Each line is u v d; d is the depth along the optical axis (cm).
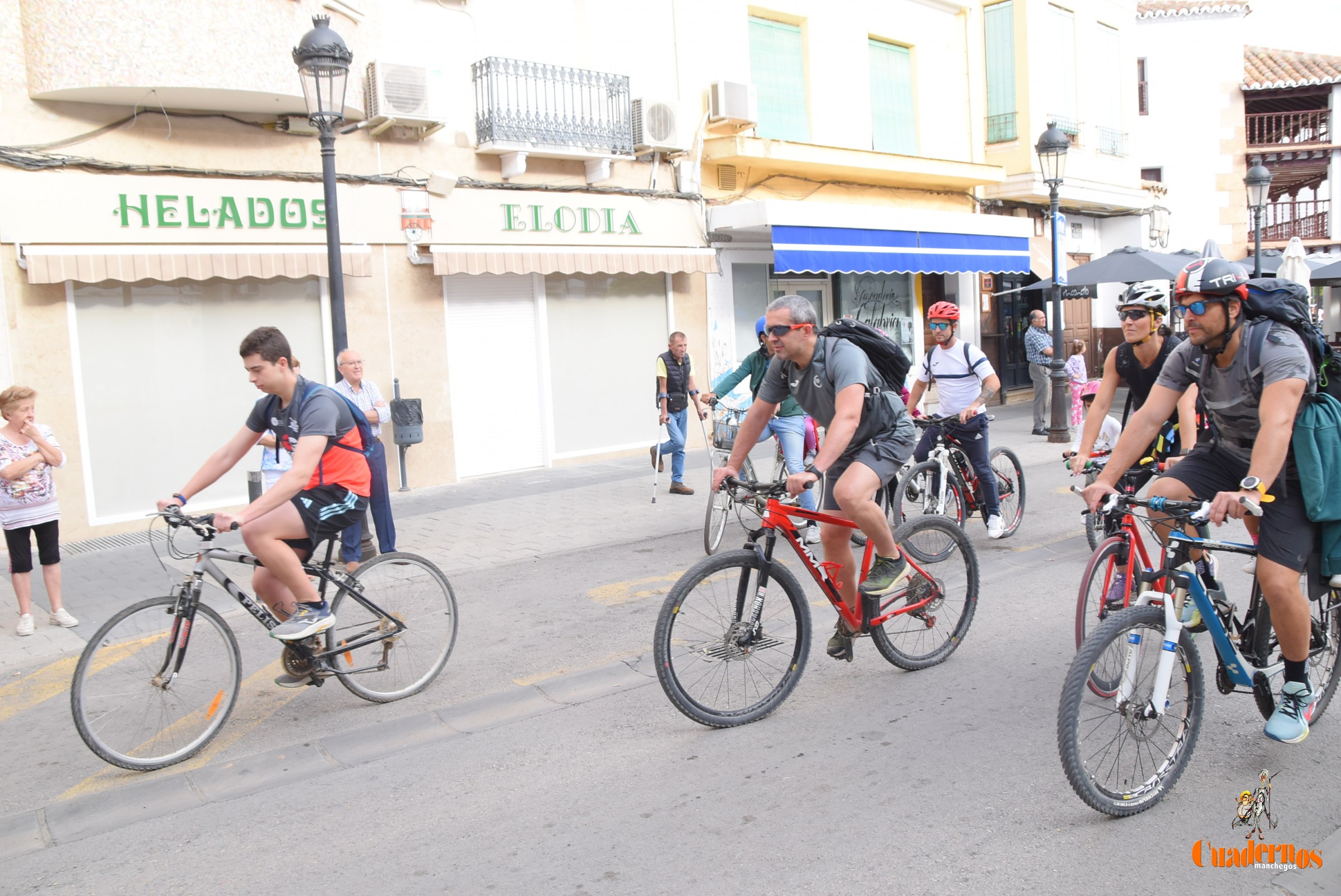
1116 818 352
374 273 1154
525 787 403
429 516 1023
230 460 473
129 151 984
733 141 1451
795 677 472
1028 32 1839
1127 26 2117
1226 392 382
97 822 394
